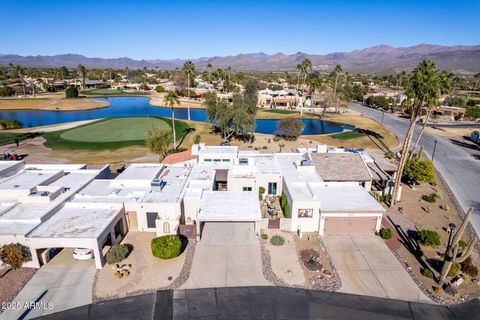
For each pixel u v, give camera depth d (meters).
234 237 30.67
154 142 53.00
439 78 33.31
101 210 30.44
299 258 27.61
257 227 30.17
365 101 141.62
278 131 79.44
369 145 69.94
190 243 29.58
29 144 67.06
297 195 33.19
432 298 23.17
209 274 25.34
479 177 49.84
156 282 24.34
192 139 72.06
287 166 42.88
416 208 38.09
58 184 36.81
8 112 122.12
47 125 88.38
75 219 28.58
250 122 68.25
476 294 23.61
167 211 31.16
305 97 135.00
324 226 31.56
